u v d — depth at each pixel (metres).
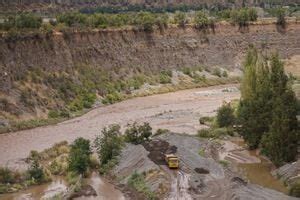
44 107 103.19
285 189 66.44
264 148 76.31
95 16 136.38
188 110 112.69
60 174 72.00
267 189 63.41
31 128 95.69
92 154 78.69
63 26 123.94
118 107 114.62
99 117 105.50
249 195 60.25
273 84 82.06
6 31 110.31
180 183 65.50
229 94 130.00
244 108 85.19
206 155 78.94
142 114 108.69
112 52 130.88
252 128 81.94
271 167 75.12
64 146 83.19
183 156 74.69
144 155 73.25
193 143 83.50
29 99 101.88
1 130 91.88
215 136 90.44
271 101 80.50
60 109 105.38
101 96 117.81
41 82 107.81
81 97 112.69
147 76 134.00
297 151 73.69
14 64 105.75
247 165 76.56
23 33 111.94
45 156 78.56
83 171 71.38
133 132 82.19
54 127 97.25
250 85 88.38
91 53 125.56
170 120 103.56
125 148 77.50
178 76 139.75
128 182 67.75
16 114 97.06
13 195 65.06
